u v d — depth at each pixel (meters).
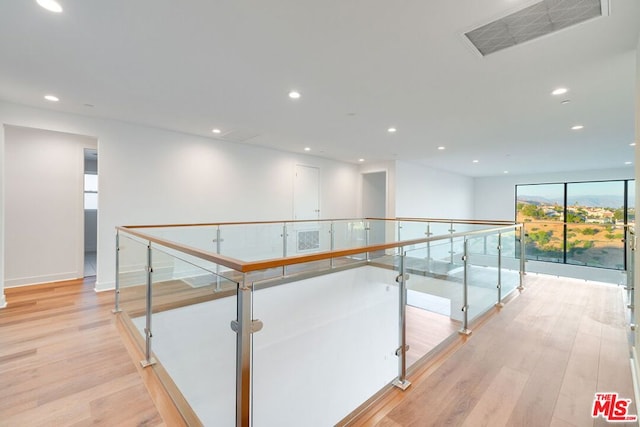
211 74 2.55
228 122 3.98
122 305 3.09
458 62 2.31
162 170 4.36
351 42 2.05
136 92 2.96
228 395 1.54
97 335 2.62
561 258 7.74
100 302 3.45
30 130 4.14
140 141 4.16
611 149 5.48
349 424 1.58
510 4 1.65
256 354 2.86
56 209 4.36
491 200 9.91
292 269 3.28
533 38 1.97
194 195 4.69
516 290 4.06
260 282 3.04
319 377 3.18
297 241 5.07
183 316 1.99
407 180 7.25
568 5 1.65
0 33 1.96
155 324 2.19
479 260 3.26
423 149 5.65
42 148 4.23
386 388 1.89
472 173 9.20
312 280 3.42
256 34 1.96
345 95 3.00
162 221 4.36
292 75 2.56
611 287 4.23
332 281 3.44
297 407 2.93
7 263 4.02
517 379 2.00
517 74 2.50
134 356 2.28
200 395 1.79
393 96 3.00
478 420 1.62
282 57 2.26
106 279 3.94
